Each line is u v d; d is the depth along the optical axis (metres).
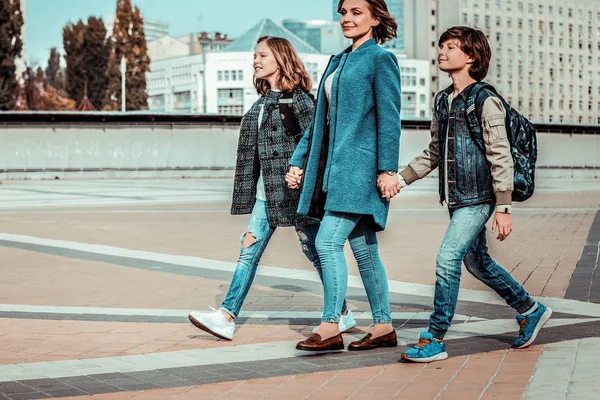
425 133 43.72
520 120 4.45
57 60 133.62
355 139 4.64
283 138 5.15
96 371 4.45
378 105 4.64
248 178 5.32
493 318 5.76
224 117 40.09
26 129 37.34
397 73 4.69
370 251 4.90
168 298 6.93
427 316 5.91
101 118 38.34
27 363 4.65
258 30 129.75
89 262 9.29
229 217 15.69
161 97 145.88
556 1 143.88
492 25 137.38
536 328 4.74
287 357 4.72
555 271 8.23
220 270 8.62
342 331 5.32
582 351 4.61
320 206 4.79
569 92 145.75
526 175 4.43
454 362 4.48
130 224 14.14
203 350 4.93
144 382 4.20
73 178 38.06
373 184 4.68
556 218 15.35
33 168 37.53
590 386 3.84
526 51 140.50
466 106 4.46
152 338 5.33
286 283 7.70
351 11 4.71
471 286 7.25
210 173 40.34
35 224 14.13
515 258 9.34
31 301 6.81
